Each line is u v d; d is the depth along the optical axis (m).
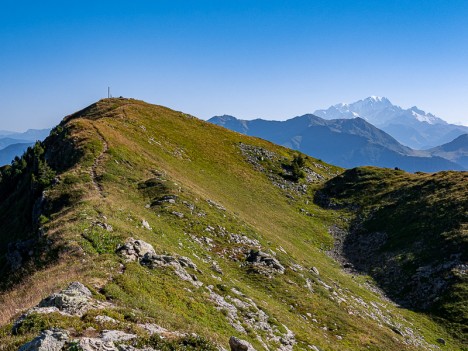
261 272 40.38
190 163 81.81
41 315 15.51
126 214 38.41
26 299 21.88
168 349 14.48
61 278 23.27
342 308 40.75
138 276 24.38
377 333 37.47
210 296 27.39
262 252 44.16
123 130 79.06
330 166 126.81
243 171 93.19
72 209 37.91
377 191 91.94
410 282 55.88
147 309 19.69
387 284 57.81
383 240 69.56
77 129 69.62
